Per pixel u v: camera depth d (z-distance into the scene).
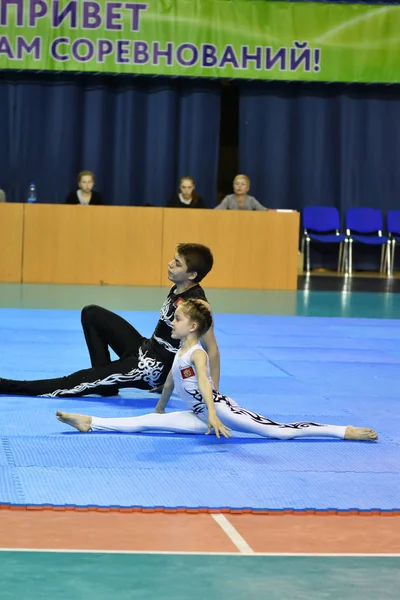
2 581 3.41
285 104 18.42
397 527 4.18
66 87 17.97
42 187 18.14
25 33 17.25
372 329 11.38
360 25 17.78
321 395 7.23
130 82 18.09
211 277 15.80
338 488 4.76
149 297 14.03
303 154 18.53
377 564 3.69
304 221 17.92
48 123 18.03
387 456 5.45
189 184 15.98
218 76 17.67
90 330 6.85
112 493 4.54
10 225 15.45
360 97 18.50
